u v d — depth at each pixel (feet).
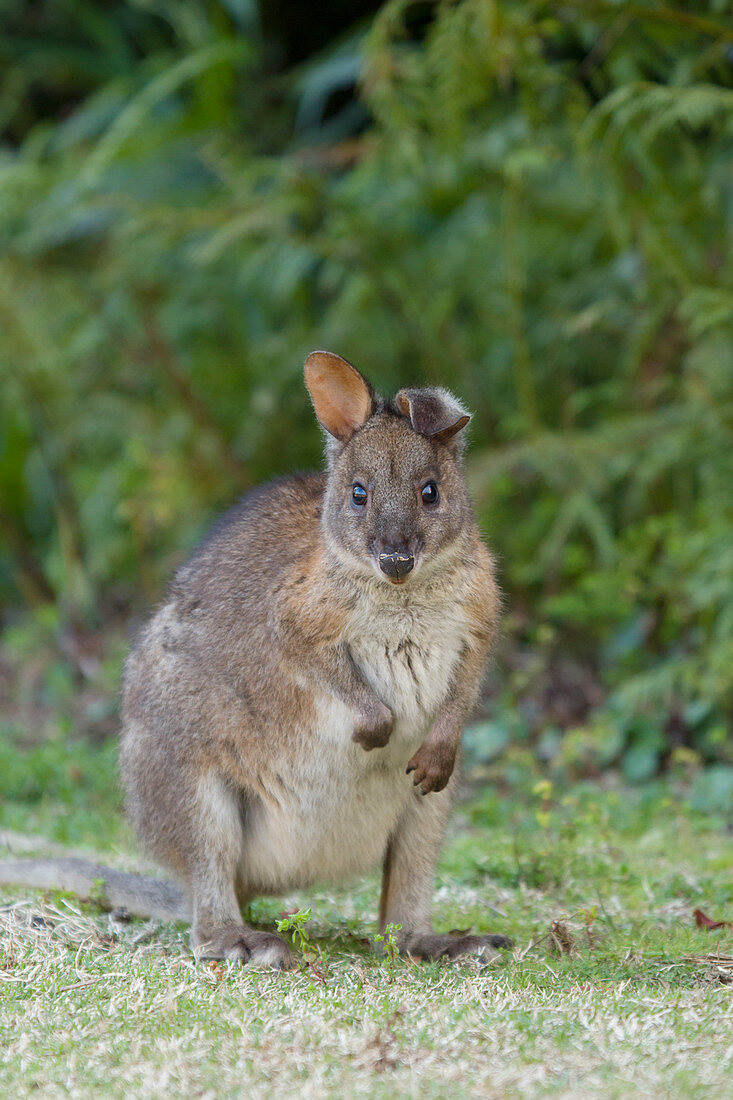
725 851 29.58
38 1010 17.47
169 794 23.11
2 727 42.60
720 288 40.75
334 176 52.47
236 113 51.37
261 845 23.16
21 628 51.34
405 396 22.06
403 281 45.14
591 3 35.94
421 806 23.09
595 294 46.26
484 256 47.14
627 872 27.14
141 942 22.53
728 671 36.52
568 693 42.04
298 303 51.42
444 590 22.29
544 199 45.96
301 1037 16.33
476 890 26.32
